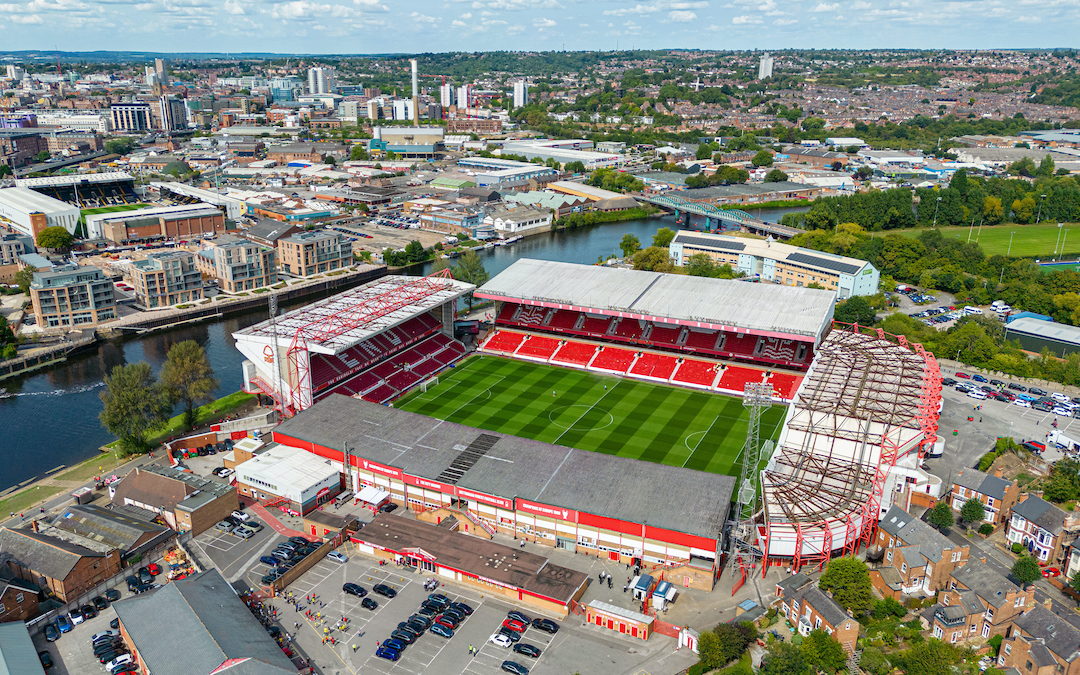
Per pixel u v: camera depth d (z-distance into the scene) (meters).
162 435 190.62
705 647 112.00
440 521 151.12
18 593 120.38
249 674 101.56
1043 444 181.38
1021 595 116.94
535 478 151.50
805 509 139.50
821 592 119.50
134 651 112.81
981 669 110.81
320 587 132.12
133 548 137.00
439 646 117.56
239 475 161.25
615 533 138.88
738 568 138.25
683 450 180.88
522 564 133.75
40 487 166.88
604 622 122.69
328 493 160.75
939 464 173.62
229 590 124.19
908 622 120.94
